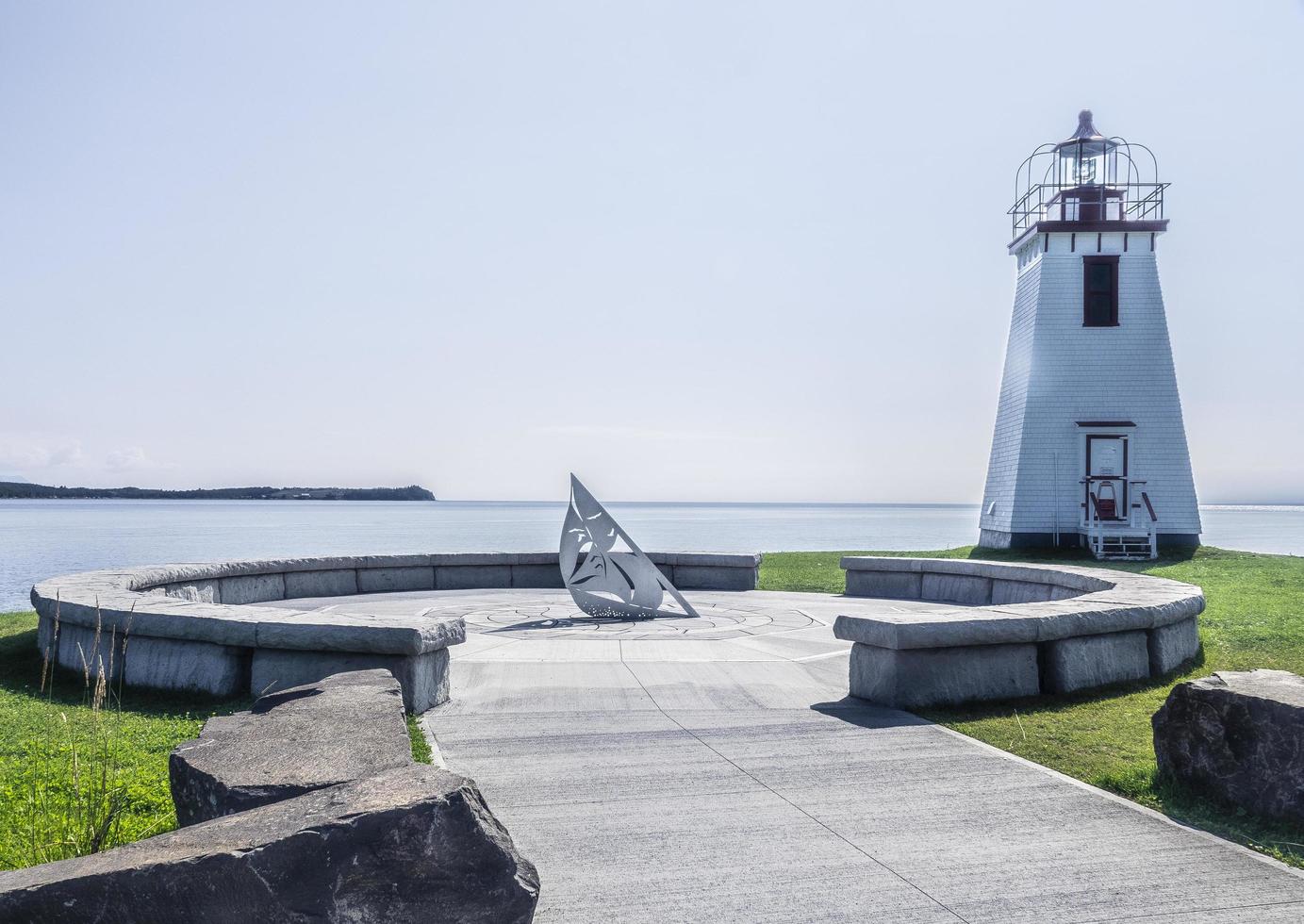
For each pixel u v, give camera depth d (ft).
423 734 24.35
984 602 53.36
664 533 311.88
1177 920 13.91
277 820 11.17
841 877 15.37
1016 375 104.06
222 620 28.68
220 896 10.27
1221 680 19.93
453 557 62.75
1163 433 98.07
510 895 11.58
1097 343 99.09
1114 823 17.93
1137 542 96.43
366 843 10.82
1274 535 305.94
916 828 17.61
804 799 19.25
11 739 24.08
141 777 20.13
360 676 21.61
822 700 28.84
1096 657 30.48
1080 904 14.42
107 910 10.01
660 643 38.99
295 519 558.15
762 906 14.28
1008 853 16.40
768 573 74.69
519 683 31.04
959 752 22.82
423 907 11.05
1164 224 97.96
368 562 60.13
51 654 33.94
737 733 24.64
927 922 13.80
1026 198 107.76
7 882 10.10
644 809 18.54
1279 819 17.76
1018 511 98.99
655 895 14.64
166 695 29.45
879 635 27.91
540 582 63.67
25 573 140.26
